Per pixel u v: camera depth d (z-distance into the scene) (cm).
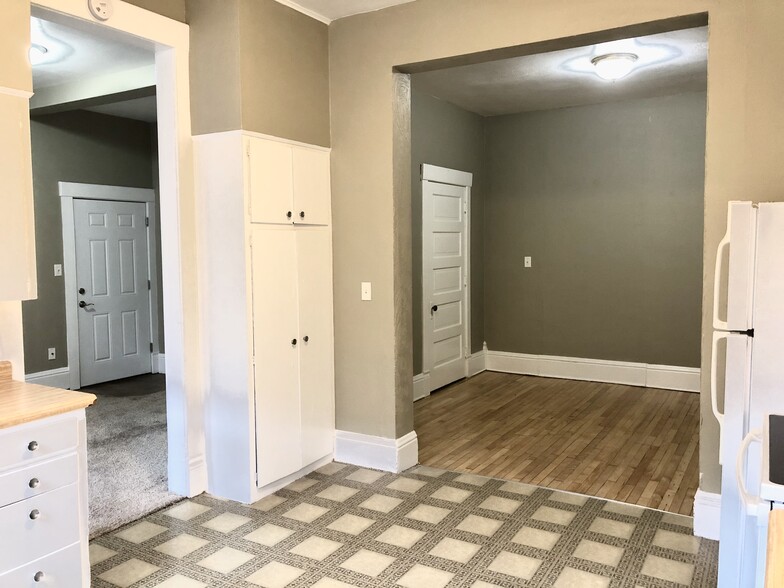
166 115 332
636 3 293
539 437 452
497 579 258
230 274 329
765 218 216
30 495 214
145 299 679
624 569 265
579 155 622
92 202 624
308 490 352
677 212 580
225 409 338
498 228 671
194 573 264
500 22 327
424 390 571
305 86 362
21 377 266
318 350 379
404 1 350
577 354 639
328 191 384
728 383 223
